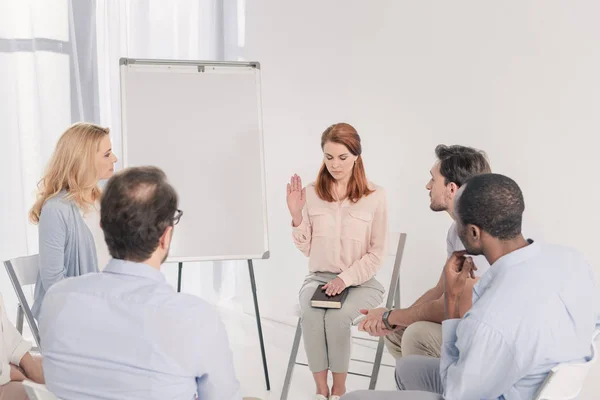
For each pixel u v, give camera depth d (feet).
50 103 10.73
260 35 11.90
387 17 10.25
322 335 8.39
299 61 11.39
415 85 10.14
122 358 4.05
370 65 10.58
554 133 8.87
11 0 10.37
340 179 8.84
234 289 13.26
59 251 7.58
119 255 4.37
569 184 8.83
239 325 12.16
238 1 12.22
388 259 10.73
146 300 4.13
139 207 4.24
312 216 9.11
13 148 10.68
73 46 10.84
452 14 9.58
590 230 8.72
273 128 11.94
